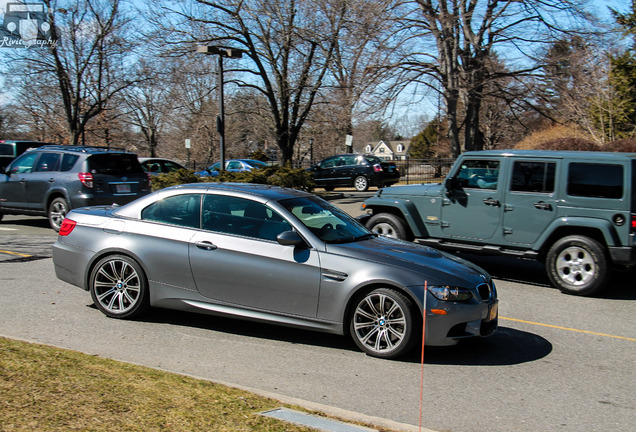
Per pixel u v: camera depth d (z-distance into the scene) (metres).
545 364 5.40
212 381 4.39
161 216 6.21
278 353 5.42
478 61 21.55
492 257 11.23
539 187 8.59
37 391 3.81
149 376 4.35
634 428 4.08
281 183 16.14
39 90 35.22
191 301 5.94
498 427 4.03
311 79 23.81
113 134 47.12
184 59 22.75
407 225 10.05
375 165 24.95
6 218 15.49
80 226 6.45
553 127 29.67
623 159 8.00
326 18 22.16
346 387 4.65
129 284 6.20
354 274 5.36
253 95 27.16
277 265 5.58
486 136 47.34
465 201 9.25
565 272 8.36
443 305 5.16
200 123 36.56
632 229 7.89
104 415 3.51
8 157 19.06
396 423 3.85
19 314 6.37
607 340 6.22
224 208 6.00
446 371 5.11
